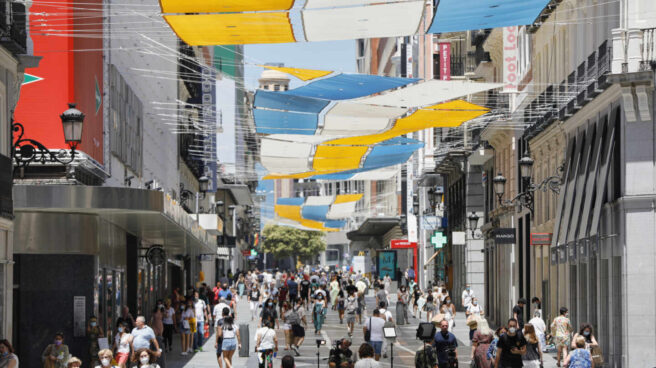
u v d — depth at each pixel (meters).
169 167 75.06
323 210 101.00
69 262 37.84
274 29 26.22
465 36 86.94
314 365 43.91
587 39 45.31
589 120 45.19
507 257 68.12
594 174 42.66
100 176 42.03
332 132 43.12
